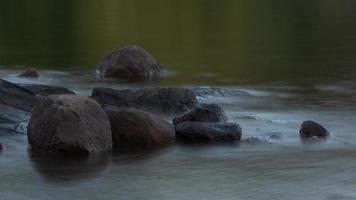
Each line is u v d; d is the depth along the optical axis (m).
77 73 77.62
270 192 36.28
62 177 38.94
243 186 37.25
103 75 74.81
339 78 73.50
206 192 36.41
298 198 35.34
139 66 75.00
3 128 47.25
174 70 80.00
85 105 43.78
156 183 37.88
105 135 43.91
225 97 61.50
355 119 52.69
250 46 104.00
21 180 38.44
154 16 162.50
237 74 77.00
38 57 90.56
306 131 47.53
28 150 43.75
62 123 43.09
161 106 53.44
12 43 105.38
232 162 41.53
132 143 45.00
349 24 135.62
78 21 146.38
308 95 63.38
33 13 164.88
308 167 40.47
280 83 70.50
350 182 37.75
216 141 45.94
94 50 98.81
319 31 123.06
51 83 71.00
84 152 42.94
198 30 129.38
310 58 89.69
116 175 39.22
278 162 41.47
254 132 48.31
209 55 94.00
